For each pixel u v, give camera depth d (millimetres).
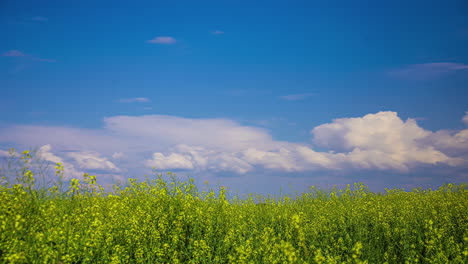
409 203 14953
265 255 9234
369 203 14867
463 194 15797
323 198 18234
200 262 9703
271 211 14797
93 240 8562
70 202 10461
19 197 8789
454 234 11117
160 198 11469
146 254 9430
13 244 7668
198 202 12734
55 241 8234
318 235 11555
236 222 12062
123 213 11125
